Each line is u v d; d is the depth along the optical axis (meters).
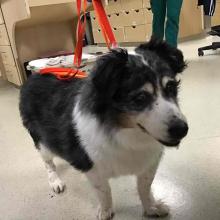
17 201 1.56
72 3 2.94
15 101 3.23
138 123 1.06
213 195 1.39
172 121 0.98
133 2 5.47
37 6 2.78
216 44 4.01
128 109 1.04
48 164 1.69
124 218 1.35
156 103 1.02
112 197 1.49
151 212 1.33
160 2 2.12
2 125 2.63
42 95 1.47
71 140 1.23
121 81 1.04
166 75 1.07
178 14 2.03
